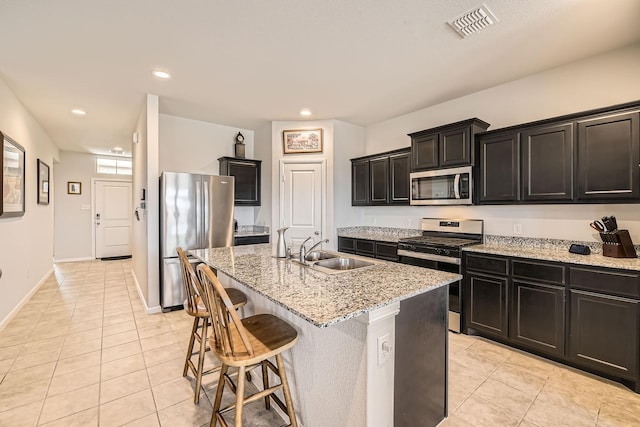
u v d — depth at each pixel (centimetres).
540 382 211
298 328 165
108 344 267
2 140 284
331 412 144
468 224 333
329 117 427
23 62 261
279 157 446
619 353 202
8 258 315
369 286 151
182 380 213
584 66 260
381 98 351
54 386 205
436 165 329
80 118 424
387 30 216
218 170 464
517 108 301
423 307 156
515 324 252
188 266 186
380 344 129
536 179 258
